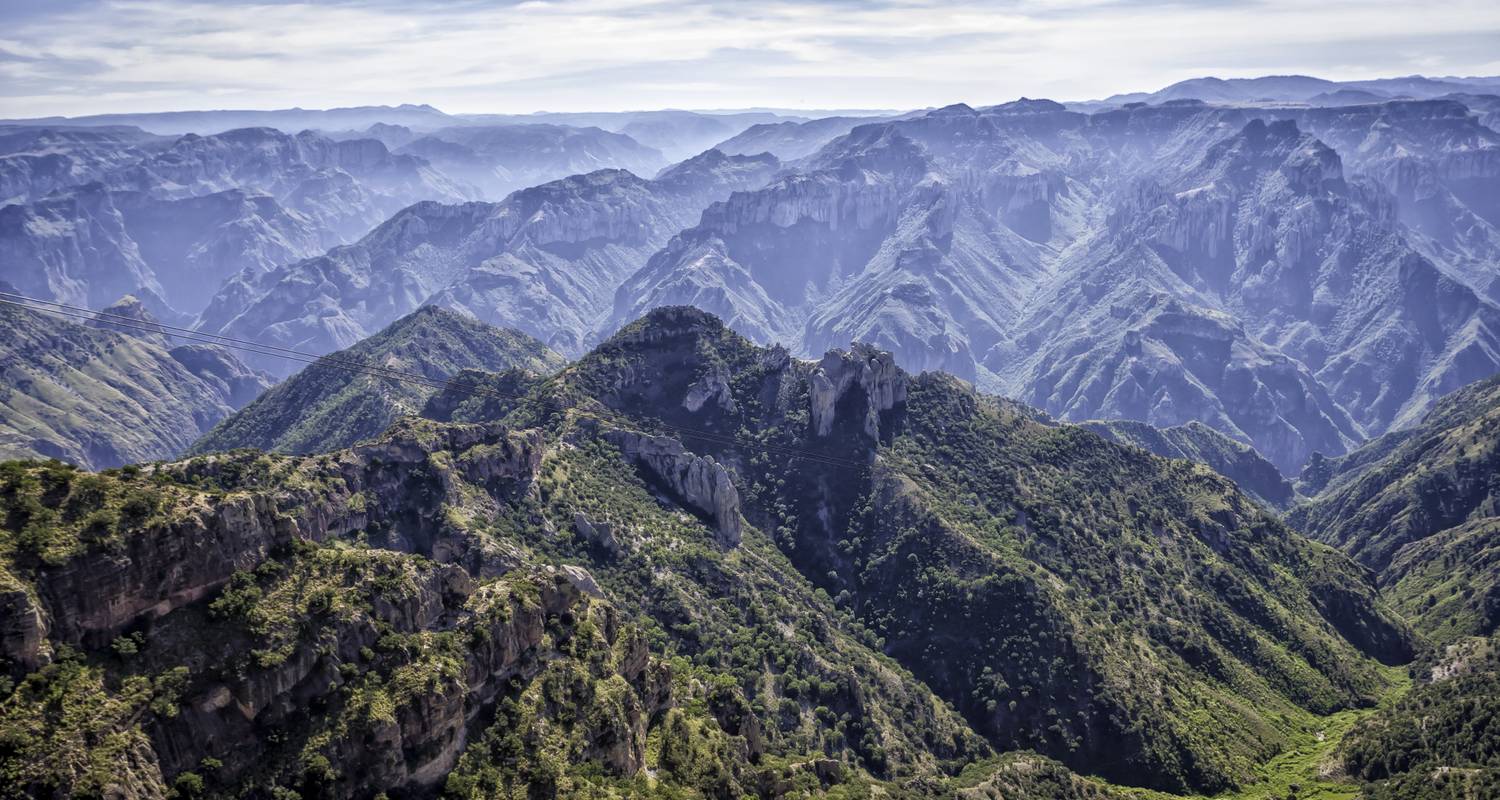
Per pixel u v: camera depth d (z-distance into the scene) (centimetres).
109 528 12794
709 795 17350
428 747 14138
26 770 11181
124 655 12469
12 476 12988
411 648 14662
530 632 16512
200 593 13450
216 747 12638
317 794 12900
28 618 11800
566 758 15562
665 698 18788
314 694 13588
